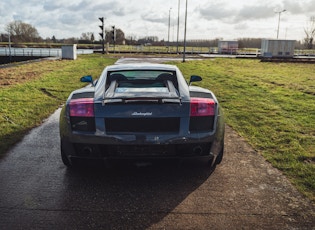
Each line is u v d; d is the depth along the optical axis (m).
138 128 2.90
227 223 2.43
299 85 11.59
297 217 2.52
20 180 3.17
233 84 11.49
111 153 2.94
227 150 4.18
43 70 15.30
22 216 2.49
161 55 39.56
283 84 11.79
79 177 3.27
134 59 28.17
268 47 39.66
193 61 27.48
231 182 3.18
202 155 3.01
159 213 2.57
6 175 3.29
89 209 2.62
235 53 51.03
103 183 3.13
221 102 7.81
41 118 5.80
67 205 2.68
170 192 2.95
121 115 2.86
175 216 2.52
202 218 2.50
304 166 3.57
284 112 6.61
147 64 4.12
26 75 12.72
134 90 3.28
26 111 6.23
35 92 8.59
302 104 7.55
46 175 3.31
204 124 2.96
